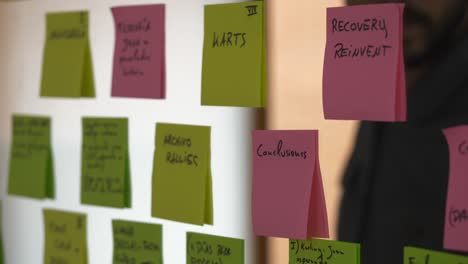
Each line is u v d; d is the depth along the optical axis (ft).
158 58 2.76
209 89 2.60
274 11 2.51
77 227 3.08
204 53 2.60
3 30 3.29
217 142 2.67
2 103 3.33
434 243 2.26
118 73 2.87
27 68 3.23
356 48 2.28
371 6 2.24
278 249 2.55
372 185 2.36
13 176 3.27
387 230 2.34
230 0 2.58
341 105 2.31
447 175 2.23
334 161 2.41
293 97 2.49
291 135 2.43
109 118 2.94
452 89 2.20
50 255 3.17
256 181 2.50
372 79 2.25
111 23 2.92
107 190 2.95
